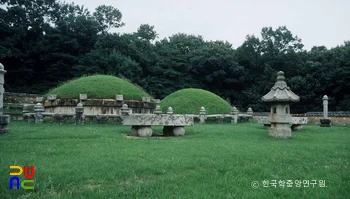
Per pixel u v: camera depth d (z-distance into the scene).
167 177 4.68
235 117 20.05
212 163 5.66
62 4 44.31
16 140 8.25
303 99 35.97
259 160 6.08
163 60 43.88
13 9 37.16
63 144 7.74
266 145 8.26
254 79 43.69
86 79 21.16
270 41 43.25
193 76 45.03
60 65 37.81
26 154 6.20
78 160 5.66
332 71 35.50
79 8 45.22
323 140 9.99
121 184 4.34
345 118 22.05
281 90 10.68
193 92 25.92
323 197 3.88
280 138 10.21
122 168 5.09
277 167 5.54
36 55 37.19
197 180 4.58
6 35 35.50
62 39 37.69
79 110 14.59
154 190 4.02
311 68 37.19
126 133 11.25
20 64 36.38
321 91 36.00
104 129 11.95
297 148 7.78
